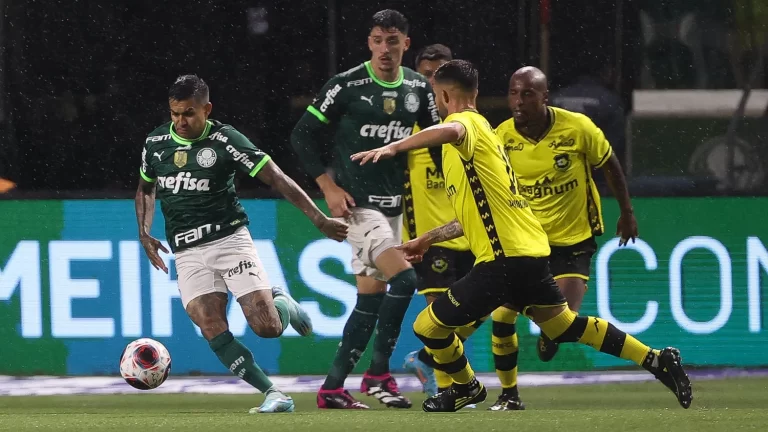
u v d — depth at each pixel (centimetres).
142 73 2956
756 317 2973
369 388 2466
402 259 2405
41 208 2945
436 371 2373
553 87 2962
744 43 2972
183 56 2948
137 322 2944
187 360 2950
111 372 2944
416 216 2545
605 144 2366
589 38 2958
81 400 2648
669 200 2970
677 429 1716
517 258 1986
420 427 1767
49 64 2955
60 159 2952
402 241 2594
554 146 2339
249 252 2238
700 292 2970
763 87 2977
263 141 2952
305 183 2950
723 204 2972
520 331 2959
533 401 2545
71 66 2953
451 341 2073
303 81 2947
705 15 2972
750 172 2983
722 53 2973
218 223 2219
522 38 2948
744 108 2978
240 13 2942
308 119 2434
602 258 2959
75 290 2945
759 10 2962
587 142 2342
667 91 2975
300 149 2439
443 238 2077
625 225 2475
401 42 2419
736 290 2972
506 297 2016
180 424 1861
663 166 2980
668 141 2977
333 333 2939
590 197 2389
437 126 1908
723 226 2973
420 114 2469
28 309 2947
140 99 2955
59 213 2945
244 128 2950
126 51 2955
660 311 2964
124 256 2942
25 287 2947
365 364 2967
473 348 2959
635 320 2964
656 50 2973
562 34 2956
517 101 2306
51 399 2670
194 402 2614
